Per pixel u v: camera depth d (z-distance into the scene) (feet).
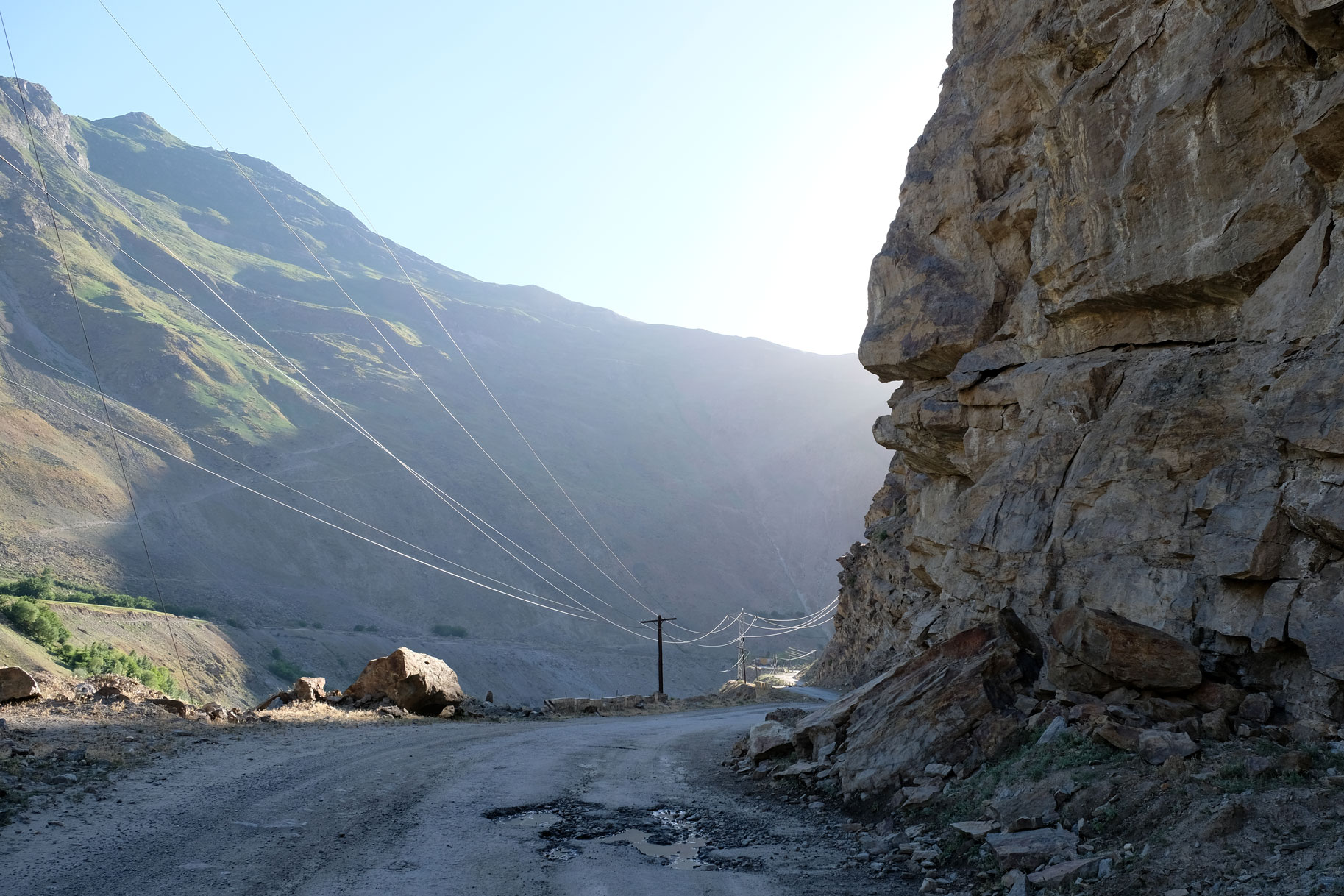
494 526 592.19
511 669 385.91
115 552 377.30
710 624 551.59
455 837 32.37
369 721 69.36
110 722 50.29
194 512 460.55
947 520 69.51
